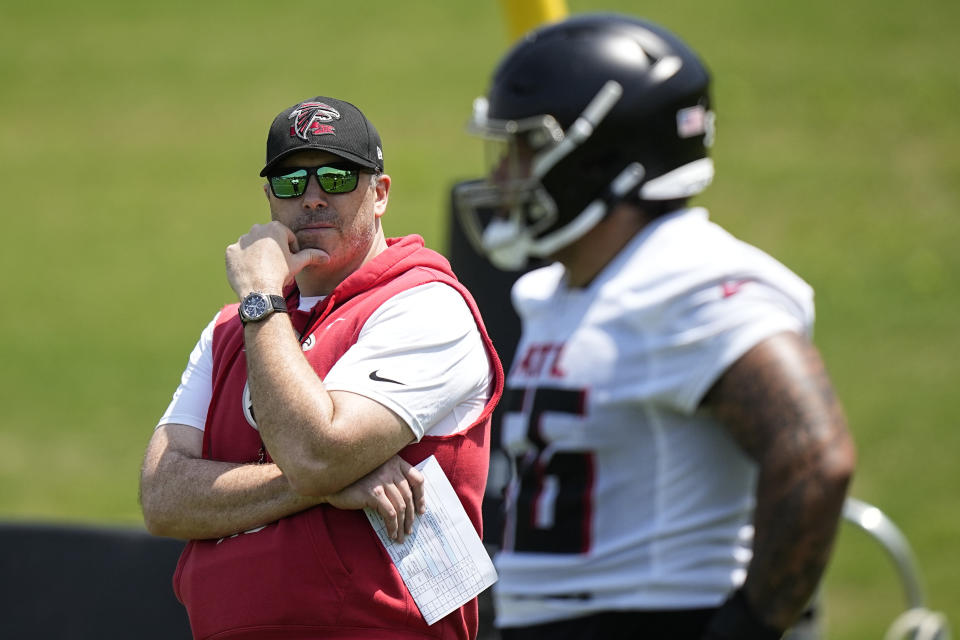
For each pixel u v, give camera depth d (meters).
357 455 8.83
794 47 74.44
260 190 61.91
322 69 76.81
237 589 8.97
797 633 12.71
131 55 79.69
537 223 11.02
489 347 9.86
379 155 9.77
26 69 77.44
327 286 9.80
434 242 51.19
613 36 11.07
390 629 8.97
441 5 87.50
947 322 43.19
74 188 62.72
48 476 33.81
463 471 9.45
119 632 15.19
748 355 9.95
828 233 53.22
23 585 15.63
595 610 10.37
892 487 30.95
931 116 64.56
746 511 10.56
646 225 10.94
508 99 11.01
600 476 10.45
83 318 47.22
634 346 10.38
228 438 9.59
